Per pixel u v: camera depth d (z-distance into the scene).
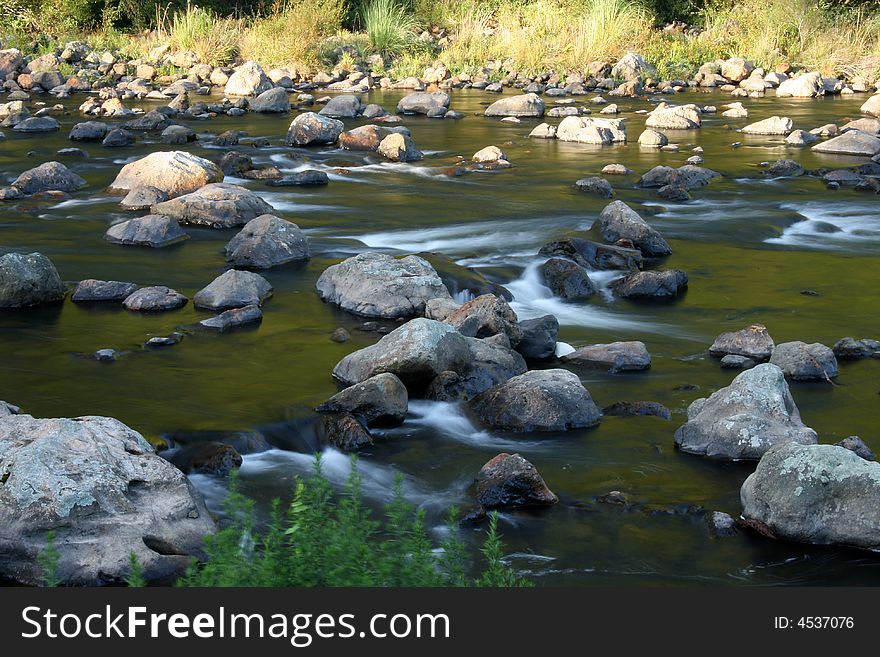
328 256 11.65
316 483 4.73
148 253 11.62
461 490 6.53
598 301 10.49
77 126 18.48
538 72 28.75
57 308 9.77
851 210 14.49
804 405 7.78
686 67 29.42
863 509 5.89
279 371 8.26
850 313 10.11
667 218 13.88
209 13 32.00
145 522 5.57
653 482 6.66
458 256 11.73
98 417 6.25
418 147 18.80
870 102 22.86
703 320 9.88
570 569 5.68
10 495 5.49
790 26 31.03
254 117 21.81
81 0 31.31
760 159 18.02
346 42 30.64
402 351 7.81
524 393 7.46
